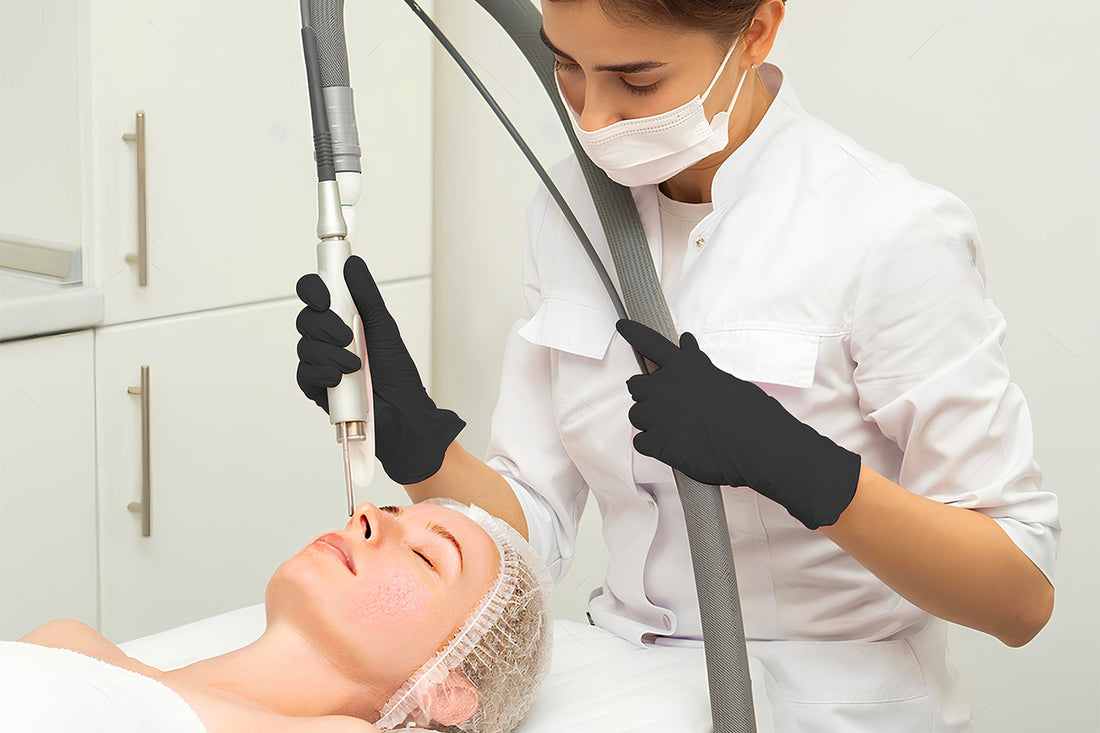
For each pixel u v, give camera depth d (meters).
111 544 1.76
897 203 1.00
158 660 1.15
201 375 1.83
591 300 1.17
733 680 0.96
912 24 1.62
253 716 0.93
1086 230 1.56
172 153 1.72
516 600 1.09
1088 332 1.58
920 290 0.98
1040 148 1.57
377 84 1.97
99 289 1.67
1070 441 1.61
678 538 1.16
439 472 1.20
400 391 1.12
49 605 1.70
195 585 1.88
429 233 2.12
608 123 0.98
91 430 1.71
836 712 1.07
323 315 1.00
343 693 1.05
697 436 0.93
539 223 1.25
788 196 1.06
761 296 1.04
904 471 1.04
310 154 1.92
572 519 1.31
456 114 2.15
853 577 1.09
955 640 1.73
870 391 1.02
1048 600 1.01
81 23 1.59
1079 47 1.52
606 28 0.89
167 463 1.80
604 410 1.15
